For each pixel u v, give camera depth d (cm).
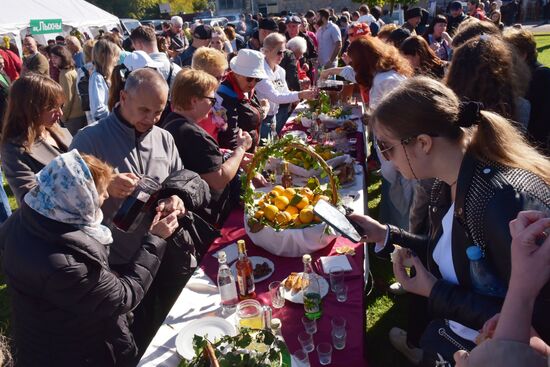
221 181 276
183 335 176
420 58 380
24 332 175
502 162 131
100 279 166
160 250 194
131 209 190
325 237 225
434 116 137
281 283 206
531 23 2212
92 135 236
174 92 276
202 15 3303
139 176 222
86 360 183
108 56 462
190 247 252
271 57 515
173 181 221
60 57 555
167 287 264
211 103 279
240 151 296
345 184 311
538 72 280
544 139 276
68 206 157
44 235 157
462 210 132
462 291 142
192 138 267
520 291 97
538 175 128
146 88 224
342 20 1277
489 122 134
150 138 248
